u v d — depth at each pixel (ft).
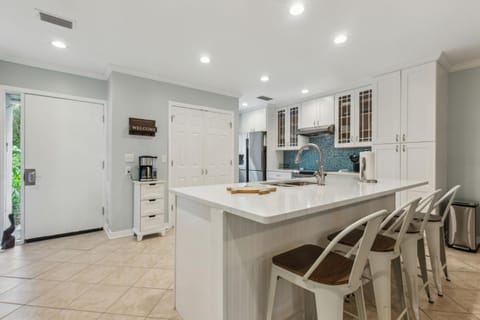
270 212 3.31
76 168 11.54
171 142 12.78
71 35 8.20
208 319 4.38
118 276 7.45
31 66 10.43
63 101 11.19
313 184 7.10
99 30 7.86
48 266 8.12
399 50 9.24
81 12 6.88
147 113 11.97
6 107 10.53
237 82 13.10
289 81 12.92
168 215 12.64
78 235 11.38
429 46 8.95
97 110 12.03
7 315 5.58
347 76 12.10
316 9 6.68
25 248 9.73
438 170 9.99
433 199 5.71
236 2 6.38
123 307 5.90
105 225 12.11
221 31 7.88
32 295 6.40
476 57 9.96
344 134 14.47
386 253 4.49
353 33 7.98
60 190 11.16
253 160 19.20
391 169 10.99
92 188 11.96
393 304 5.98
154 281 7.16
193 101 13.64
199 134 13.88
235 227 4.05
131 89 11.50
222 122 14.88
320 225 5.50
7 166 10.79
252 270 4.28
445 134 10.80
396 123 10.85
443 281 7.06
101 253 9.24
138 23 7.43
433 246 6.40
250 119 20.03
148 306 5.94
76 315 5.59
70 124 11.37
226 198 4.42
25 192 10.41
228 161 15.12
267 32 7.91
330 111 15.17
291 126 17.93
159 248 9.77
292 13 6.86
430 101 9.81
